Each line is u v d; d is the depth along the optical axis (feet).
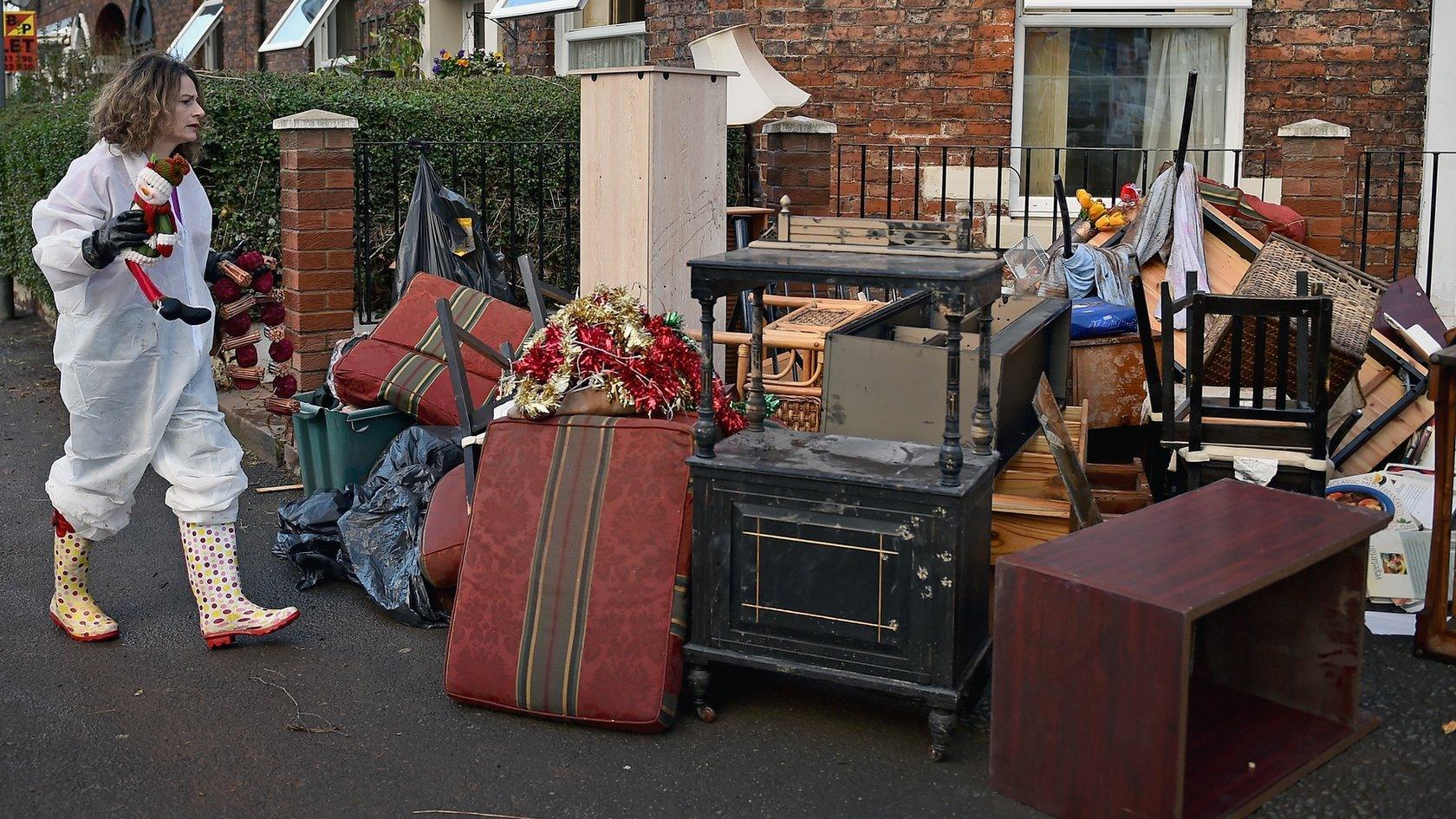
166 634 14.24
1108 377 18.44
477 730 12.07
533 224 28.35
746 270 11.55
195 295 13.50
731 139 27.96
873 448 12.24
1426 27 27.07
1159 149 28.48
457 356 14.71
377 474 16.46
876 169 28.66
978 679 12.10
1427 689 12.72
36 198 30.07
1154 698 9.93
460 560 13.69
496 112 27.99
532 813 10.66
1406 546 14.46
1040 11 27.81
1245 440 14.87
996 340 14.33
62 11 75.97
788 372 17.42
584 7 35.76
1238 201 22.21
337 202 21.36
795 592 11.56
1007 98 27.94
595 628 11.98
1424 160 26.53
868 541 11.24
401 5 42.83
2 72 41.55
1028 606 10.55
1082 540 11.19
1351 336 16.89
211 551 13.66
